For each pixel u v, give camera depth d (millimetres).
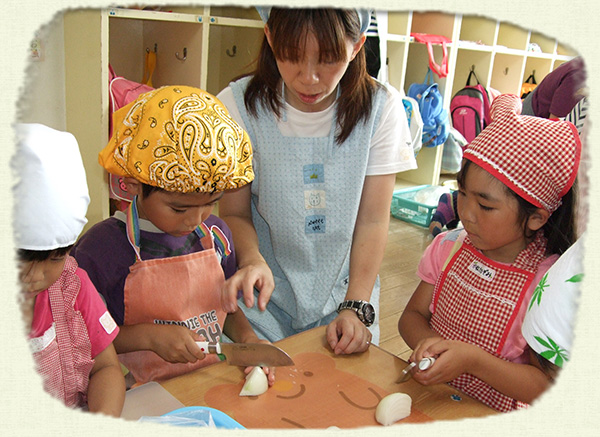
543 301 674
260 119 1162
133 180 894
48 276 670
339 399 786
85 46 1822
